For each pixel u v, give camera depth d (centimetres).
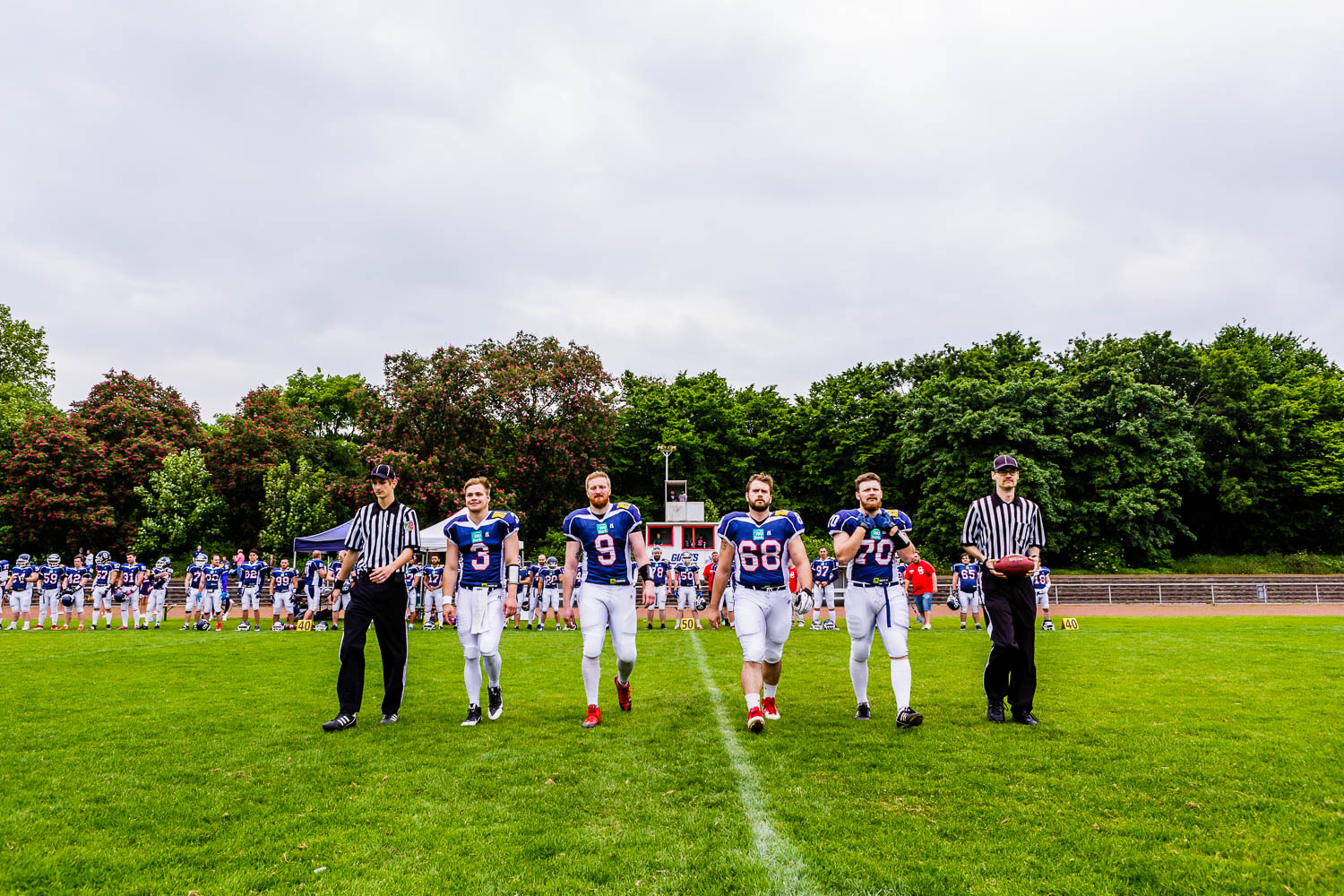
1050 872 322
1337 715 643
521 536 3584
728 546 633
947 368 4550
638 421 4575
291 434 3866
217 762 507
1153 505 3488
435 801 423
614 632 660
